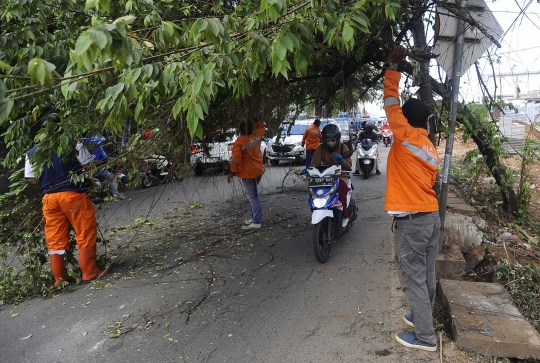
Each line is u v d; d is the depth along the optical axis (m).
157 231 7.07
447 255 4.81
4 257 4.95
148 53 2.55
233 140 6.82
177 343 3.57
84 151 4.65
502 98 5.73
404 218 3.24
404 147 3.25
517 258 4.85
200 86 2.16
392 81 3.45
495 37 4.36
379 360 3.17
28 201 4.95
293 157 14.09
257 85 5.27
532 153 7.01
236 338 3.60
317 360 3.22
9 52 3.38
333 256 5.43
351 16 2.36
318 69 5.74
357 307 4.02
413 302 3.26
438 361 3.11
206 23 2.12
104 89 3.57
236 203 8.91
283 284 4.66
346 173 5.65
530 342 3.07
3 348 3.62
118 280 5.01
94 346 3.59
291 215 7.71
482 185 8.54
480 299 3.78
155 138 4.76
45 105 3.88
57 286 4.79
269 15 2.20
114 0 3.41
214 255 5.72
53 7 3.65
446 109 5.31
